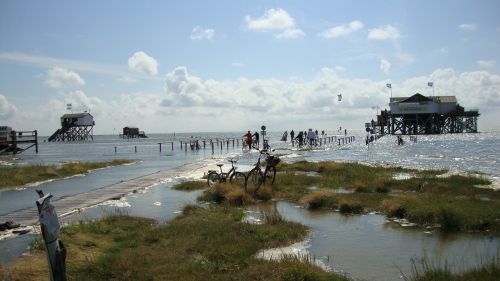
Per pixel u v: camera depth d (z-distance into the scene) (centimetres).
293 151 6281
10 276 794
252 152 5738
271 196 1880
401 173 2797
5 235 1177
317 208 1638
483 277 805
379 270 906
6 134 6956
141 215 1495
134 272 845
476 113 12325
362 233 1234
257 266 880
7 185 2483
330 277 822
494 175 2756
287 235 1177
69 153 7369
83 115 15038
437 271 847
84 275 829
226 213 1500
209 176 2223
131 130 19475
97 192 2070
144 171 3300
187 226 1243
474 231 1238
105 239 1119
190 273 845
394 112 11688
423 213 1376
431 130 11806
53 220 666
